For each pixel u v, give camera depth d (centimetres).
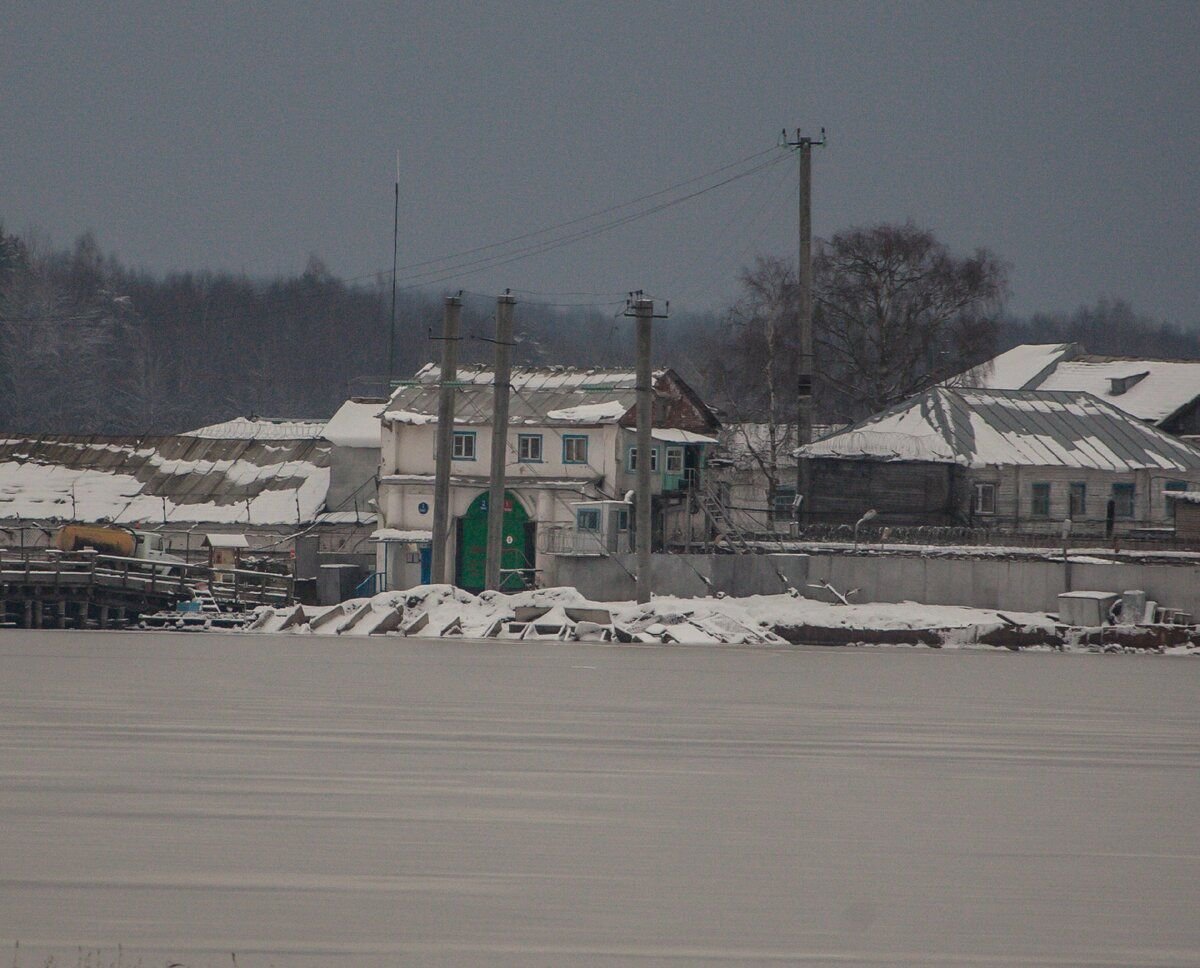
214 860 8162
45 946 6775
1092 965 6844
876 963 6831
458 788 10188
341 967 6631
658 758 11588
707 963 6794
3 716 13125
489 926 7212
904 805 9994
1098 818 9662
